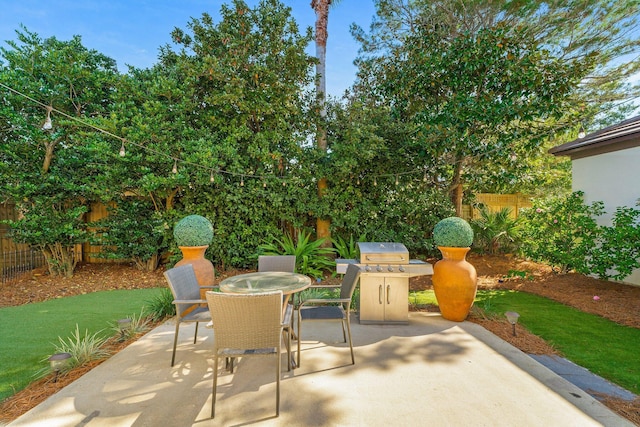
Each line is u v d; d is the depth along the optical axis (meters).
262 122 7.49
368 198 7.75
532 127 6.72
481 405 2.23
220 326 2.19
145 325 3.97
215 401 2.21
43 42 6.53
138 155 6.23
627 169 5.59
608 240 5.33
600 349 3.24
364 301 3.90
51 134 6.48
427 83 7.04
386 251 3.93
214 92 6.93
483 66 6.41
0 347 3.37
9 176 6.18
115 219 7.15
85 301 5.25
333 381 2.56
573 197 6.19
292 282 3.16
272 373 2.71
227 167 6.93
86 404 2.26
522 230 7.36
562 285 5.77
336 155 7.01
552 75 6.01
